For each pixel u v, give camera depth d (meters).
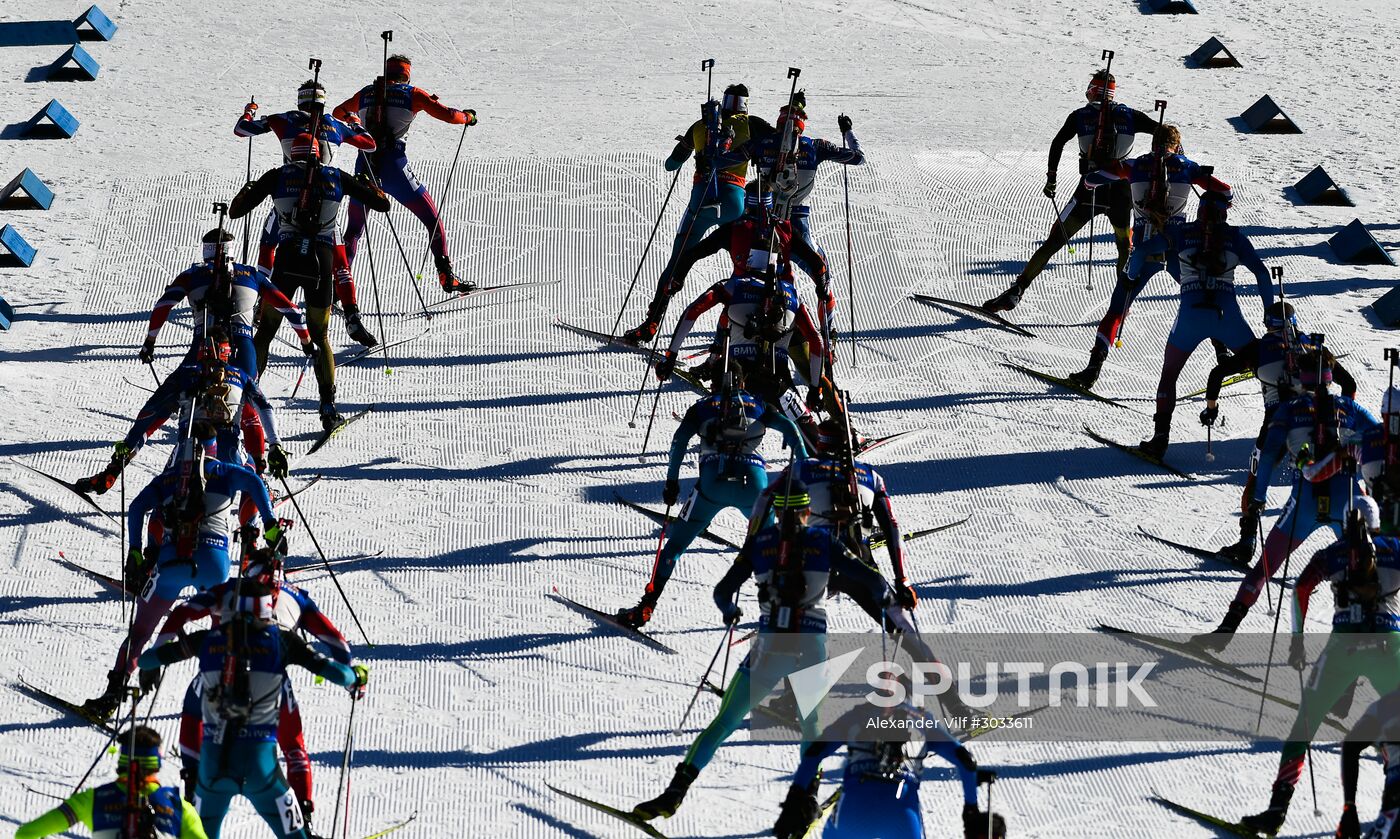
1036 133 59.16
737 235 39.75
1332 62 68.62
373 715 29.28
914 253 49.97
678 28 70.50
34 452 37.72
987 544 35.56
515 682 30.39
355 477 37.59
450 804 26.95
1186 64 68.19
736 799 27.22
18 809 26.20
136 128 57.47
